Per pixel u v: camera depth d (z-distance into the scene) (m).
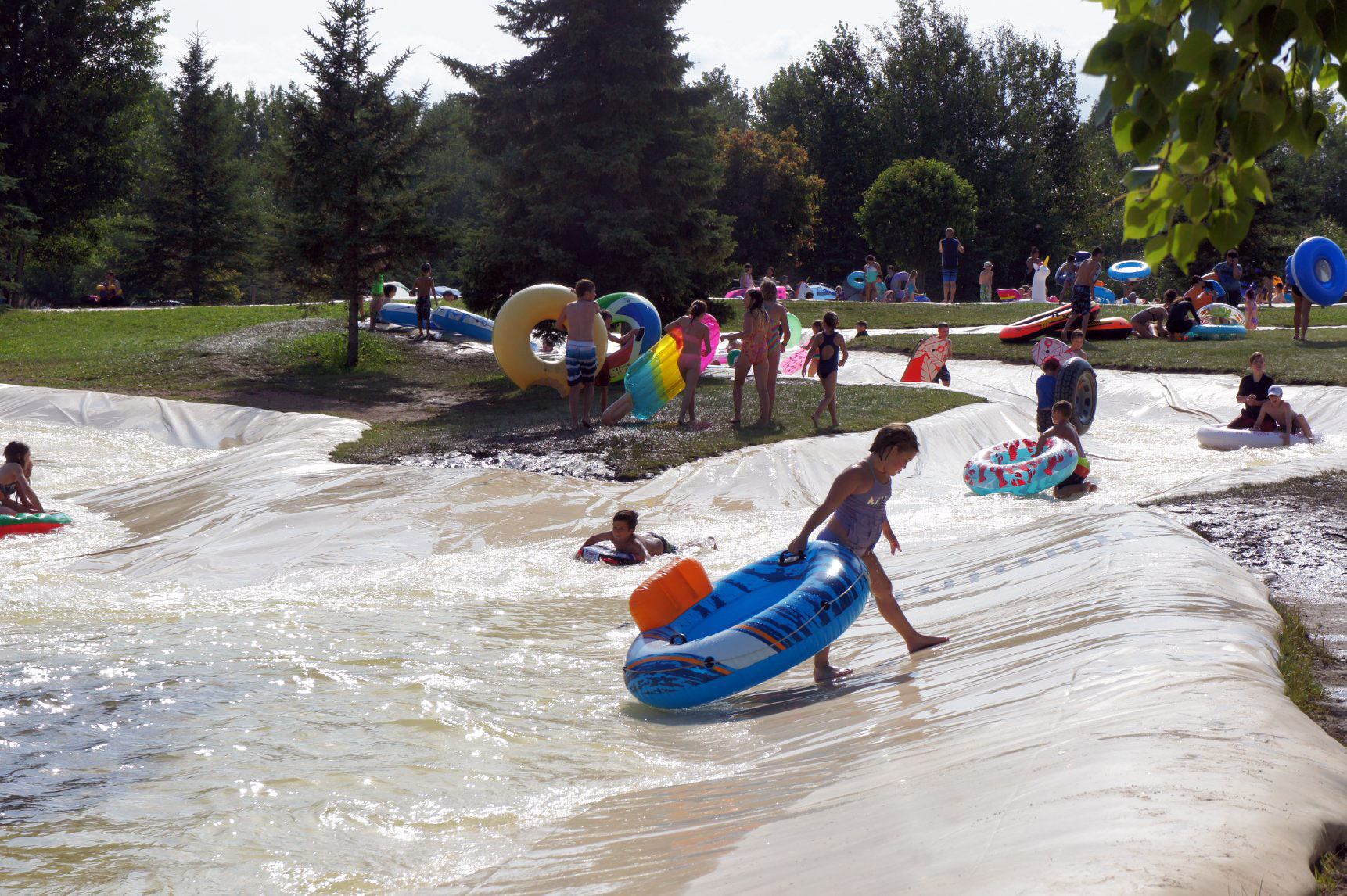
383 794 4.20
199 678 6.05
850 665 6.19
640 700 5.60
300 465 13.99
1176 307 25.61
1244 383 17.42
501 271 25.47
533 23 25.45
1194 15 2.49
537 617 8.04
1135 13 2.66
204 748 4.79
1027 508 12.05
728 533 11.31
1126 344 24.73
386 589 9.13
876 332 29.72
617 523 10.22
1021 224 66.06
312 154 25.52
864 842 2.87
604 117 25.72
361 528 11.28
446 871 3.43
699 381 22.03
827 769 3.92
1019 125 66.56
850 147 70.31
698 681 5.40
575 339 16.16
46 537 11.60
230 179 52.06
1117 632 4.82
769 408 16.23
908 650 6.13
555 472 13.74
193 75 51.09
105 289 44.06
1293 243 50.00
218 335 29.55
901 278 48.56
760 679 5.49
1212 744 3.03
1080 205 69.12
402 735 5.01
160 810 4.04
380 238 25.52
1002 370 23.70
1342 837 2.55
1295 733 3.20
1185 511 10.10
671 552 10.41
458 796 4.20
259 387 23.55
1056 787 2.86
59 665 6.30
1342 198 79.44
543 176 25.28
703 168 25.91
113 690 5.74
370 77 25.64
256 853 3.60
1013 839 2.55
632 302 21.78
